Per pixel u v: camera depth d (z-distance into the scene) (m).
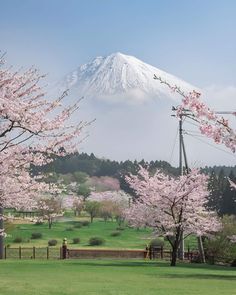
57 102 17.08
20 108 16.02
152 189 40.03
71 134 17.72
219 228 42.19
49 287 21.27
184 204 39.59
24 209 21.42
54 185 20.62
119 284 22.83
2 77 16.98
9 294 18.81
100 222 138.25
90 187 173.50
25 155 17.84
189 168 43.81
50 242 77.62
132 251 49.78
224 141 11.97
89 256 48.72
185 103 12.15
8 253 50.19
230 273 31.33
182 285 22.84
